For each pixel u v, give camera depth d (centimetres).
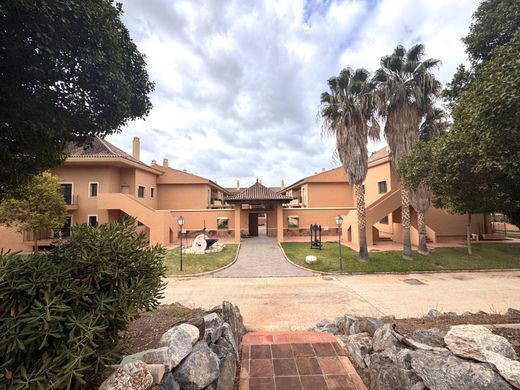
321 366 381
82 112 446
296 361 395
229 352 358
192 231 2198
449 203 700
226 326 403
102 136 513
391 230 2078
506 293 954
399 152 1352
